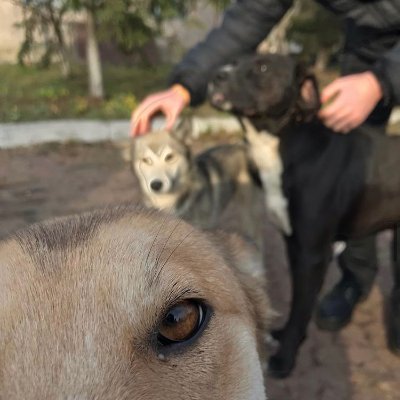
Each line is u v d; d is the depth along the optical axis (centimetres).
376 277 100
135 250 33
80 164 179
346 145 70
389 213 73
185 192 109
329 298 86
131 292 31
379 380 74
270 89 71
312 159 69
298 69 73
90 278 31
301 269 71
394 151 72
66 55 342
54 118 238
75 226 37
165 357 30
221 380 33
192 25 352
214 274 38
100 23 264
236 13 83
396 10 67
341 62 82
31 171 169
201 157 116
